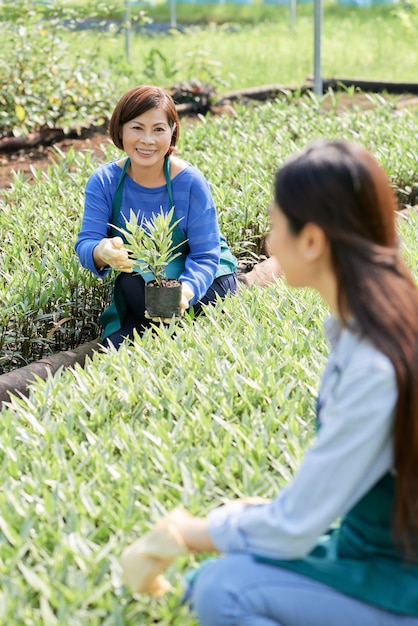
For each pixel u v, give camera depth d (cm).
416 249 503
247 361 364
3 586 241
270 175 664
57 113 911
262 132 807
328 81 1191
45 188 633
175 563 247
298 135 799
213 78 1099
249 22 2153
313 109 891
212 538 222
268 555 218
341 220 207
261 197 603
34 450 307
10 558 253
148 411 339
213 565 230
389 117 854
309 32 1864
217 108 1053
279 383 343
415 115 882
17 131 878
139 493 282
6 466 297
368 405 204
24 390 409
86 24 1452
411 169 690
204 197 461
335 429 207
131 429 319
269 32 1888
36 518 268
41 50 949
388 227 212
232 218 576
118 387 347
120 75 1064
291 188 210
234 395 344
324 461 207
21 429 320
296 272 218
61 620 226
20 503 274
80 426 320
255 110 891
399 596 220
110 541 255
